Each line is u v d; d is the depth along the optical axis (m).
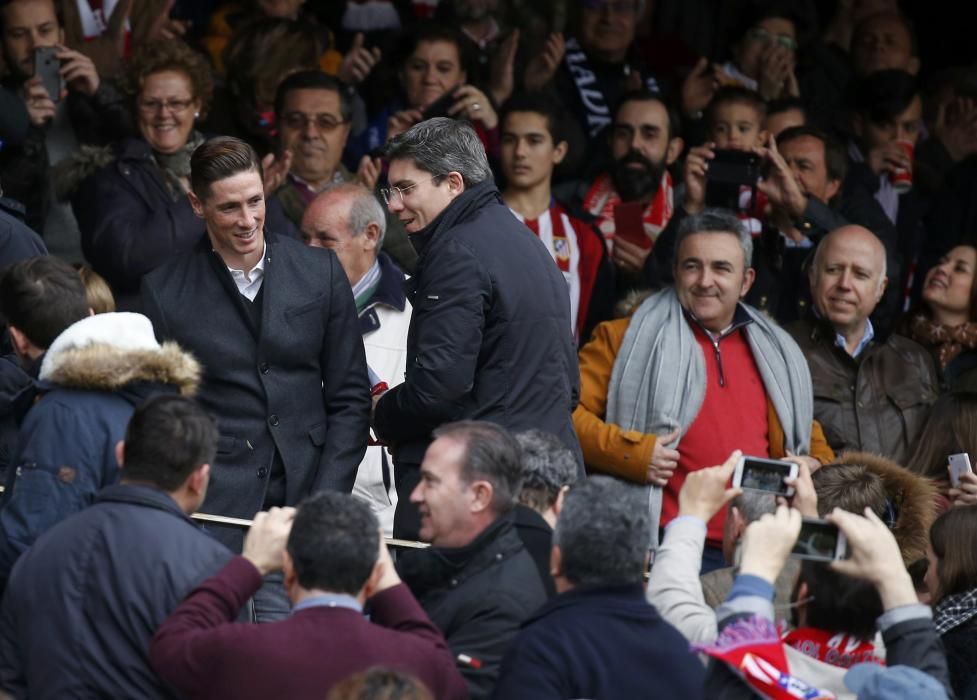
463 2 33.19
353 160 31.20
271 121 29.42
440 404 19.52
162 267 20.05
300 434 19.98
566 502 14.76
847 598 14.91
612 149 30.56
